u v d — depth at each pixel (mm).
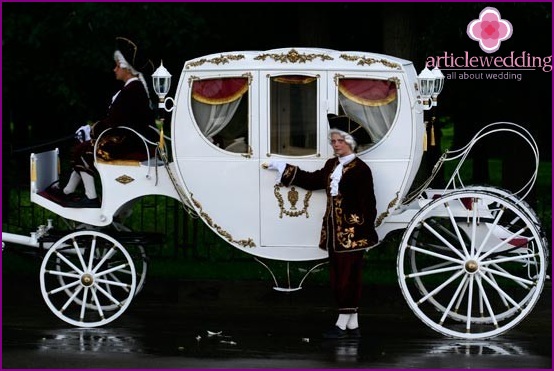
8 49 13969
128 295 11562
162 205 17203
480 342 10453
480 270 10406
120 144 11047
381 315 11742
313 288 12258
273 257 10648
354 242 10250
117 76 11320
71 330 10859
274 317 11586
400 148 10445
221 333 10766
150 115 11375
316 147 10492
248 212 10625
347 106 10453
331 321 11375
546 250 10328
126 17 13375
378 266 13328
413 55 13914
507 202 10328
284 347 10164
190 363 9523
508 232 10703
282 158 10516
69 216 11055
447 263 11344
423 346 10250
